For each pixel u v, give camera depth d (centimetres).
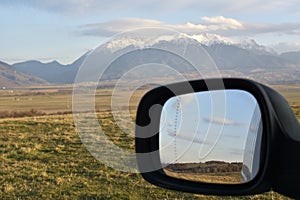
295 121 99
